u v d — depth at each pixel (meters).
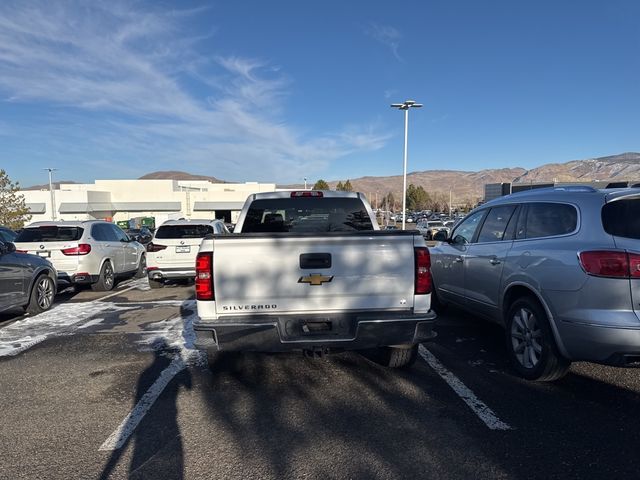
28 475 3.15
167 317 8.05
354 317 4.12
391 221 75.50
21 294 7.88
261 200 5.62
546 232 4.70
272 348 4.10
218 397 4.43
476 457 3.31
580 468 3.16
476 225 6.30
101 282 11.02
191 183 75.81
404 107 31.33
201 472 3.17
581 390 4.49
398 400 4.30
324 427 3.79
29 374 5.14
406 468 3.19
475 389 4.55
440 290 7.27
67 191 59.88
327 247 4.11
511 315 4.99
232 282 4.06
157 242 11.20
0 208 34.97
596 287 3.87
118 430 3.78
